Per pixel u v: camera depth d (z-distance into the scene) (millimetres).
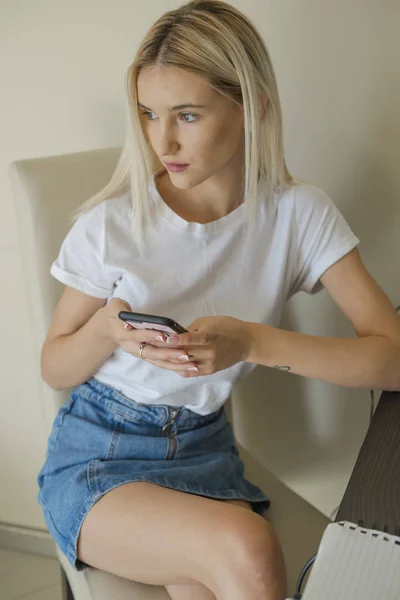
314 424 1570
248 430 1541
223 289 1139
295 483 1616
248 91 999
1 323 1610
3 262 1550
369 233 1420
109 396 1144
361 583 664
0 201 1513
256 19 1343
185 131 993
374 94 1322
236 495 1111
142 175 1069
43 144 1475
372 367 1084
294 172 1430
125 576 1014
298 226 1163
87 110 1429
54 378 1151
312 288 1217
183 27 958
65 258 1102
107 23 1364
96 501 1013
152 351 961
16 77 1434
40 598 1688
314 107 1369
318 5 1300
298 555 1117
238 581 872
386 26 1274
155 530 952
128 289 1090
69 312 1121
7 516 1832
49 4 1368
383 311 1147
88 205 1107
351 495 831
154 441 1114
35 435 1720
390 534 731
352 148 1371
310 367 1073
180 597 994
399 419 998
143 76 979
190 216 1118
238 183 1127
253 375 1503
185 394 1130
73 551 1023
